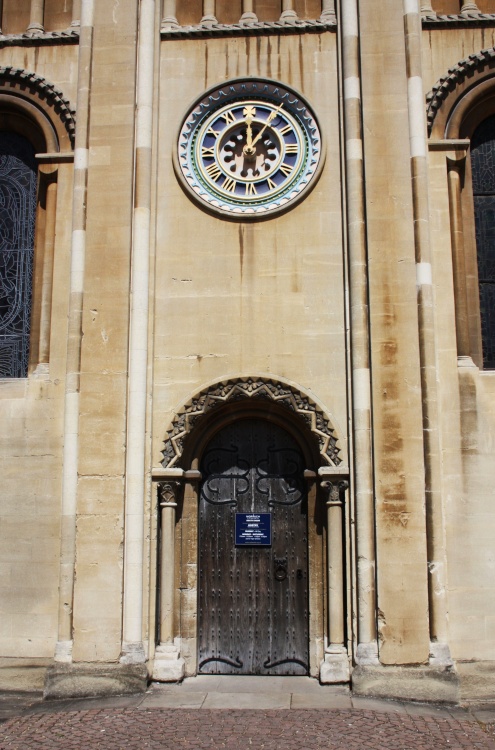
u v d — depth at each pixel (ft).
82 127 34.27
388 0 34.22
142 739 24.79
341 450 31.78
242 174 34.58
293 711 27.45
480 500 31.32
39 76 35.53
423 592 29.89
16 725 26.61
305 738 24.76
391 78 33.60
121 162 33.71
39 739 25.08
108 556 30.89
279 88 34.83
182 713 27.37
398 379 31.24
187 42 35.45
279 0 36.27
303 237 33.53
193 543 32.50
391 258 32.14
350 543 31.07
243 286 33.32
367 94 33.53
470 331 33.81
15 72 35.60
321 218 33.63
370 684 29.25
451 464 31.55
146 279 32.96
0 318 35.35
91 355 32.30
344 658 30.55
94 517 31.14
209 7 36.01
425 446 30.83
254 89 34.94
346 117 33.65
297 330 32.83
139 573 30.89
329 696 29.22
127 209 33.32
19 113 36.09
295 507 32.99
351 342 32.07
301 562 32.55
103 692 29.84
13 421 32.99
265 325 32.96
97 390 31.99
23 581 31.96
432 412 31.01
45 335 34.04
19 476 32.60
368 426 31.24
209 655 32.19
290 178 34.12
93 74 34.58
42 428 32.83
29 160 36.58
